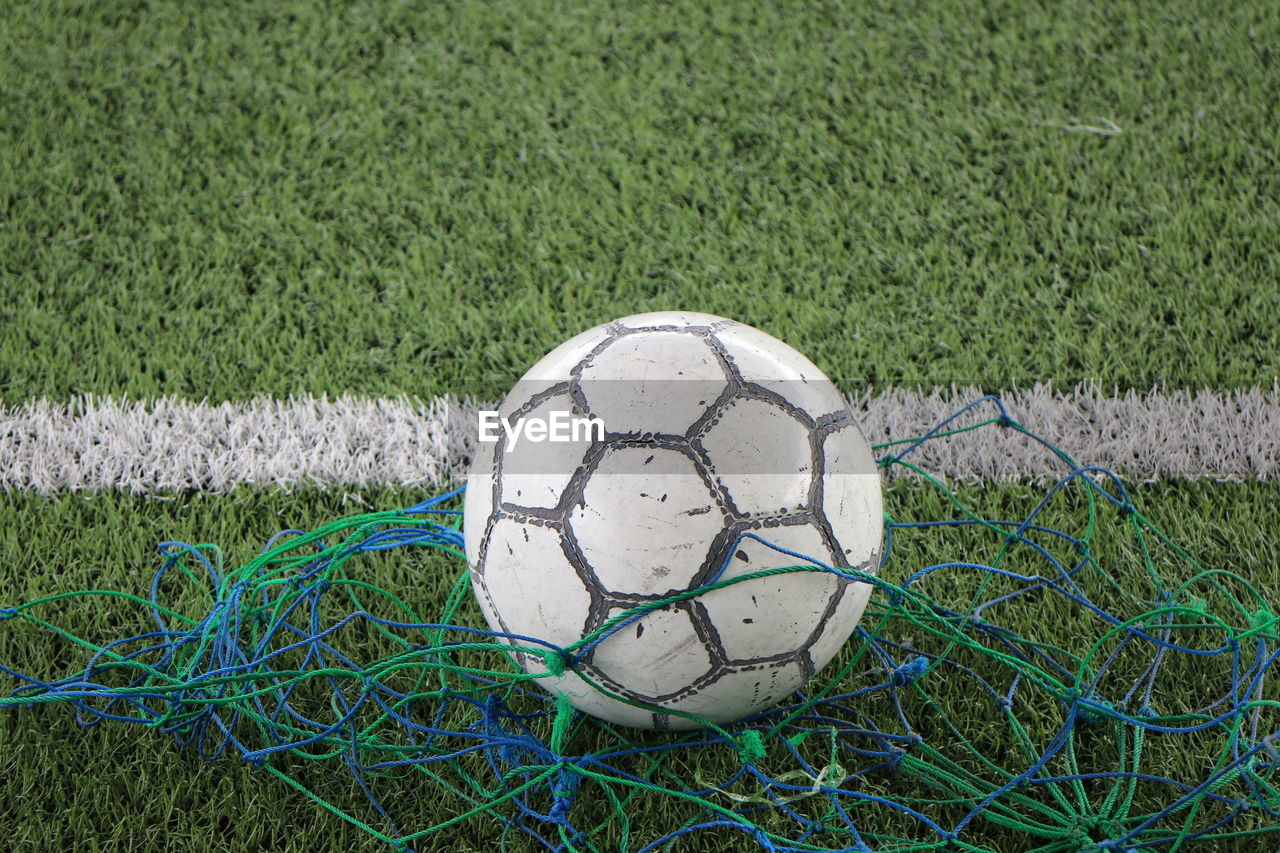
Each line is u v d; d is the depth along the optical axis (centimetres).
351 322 318
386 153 370
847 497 178
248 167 363
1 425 286
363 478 278
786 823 205
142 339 311
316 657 237
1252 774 197
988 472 280
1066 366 306
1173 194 353
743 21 420
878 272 333
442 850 203
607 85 395
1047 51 404
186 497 275
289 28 414
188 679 219
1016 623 242
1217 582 248
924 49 407
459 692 218
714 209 354
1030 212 349
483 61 403
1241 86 387
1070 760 207
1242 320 314
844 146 373
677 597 167
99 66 396
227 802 209
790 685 187
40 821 205
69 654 239
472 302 325
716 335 183
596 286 330
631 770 214
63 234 339
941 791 209
